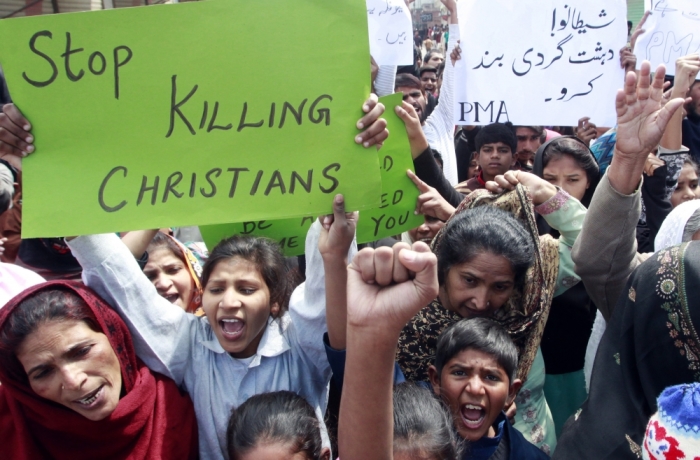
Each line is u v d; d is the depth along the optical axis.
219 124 1.34
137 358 1.57
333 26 1.31
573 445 1.37
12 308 1.32
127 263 1.50
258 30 1.32
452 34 3.81
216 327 1.67
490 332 1.62
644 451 1.01
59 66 1.31
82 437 1.41
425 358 1.85
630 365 1.33
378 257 0.98
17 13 6.71
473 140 4.50
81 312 1.35
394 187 2.32
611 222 1.60
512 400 1.73
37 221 1.31
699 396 0.93
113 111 1.33
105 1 7.32
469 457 1.59
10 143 1.32
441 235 1.87
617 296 1.69
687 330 1.21
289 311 1.71
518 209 1.96
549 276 1.94
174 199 1.34
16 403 1.41
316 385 1.75
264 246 1.76
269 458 1.41
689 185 2.97
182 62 1.32
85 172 1.33
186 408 1.58
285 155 1.34
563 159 2.61
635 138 1.51
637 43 3.45
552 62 2.92
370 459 1.02
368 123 1.33
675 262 1.25
